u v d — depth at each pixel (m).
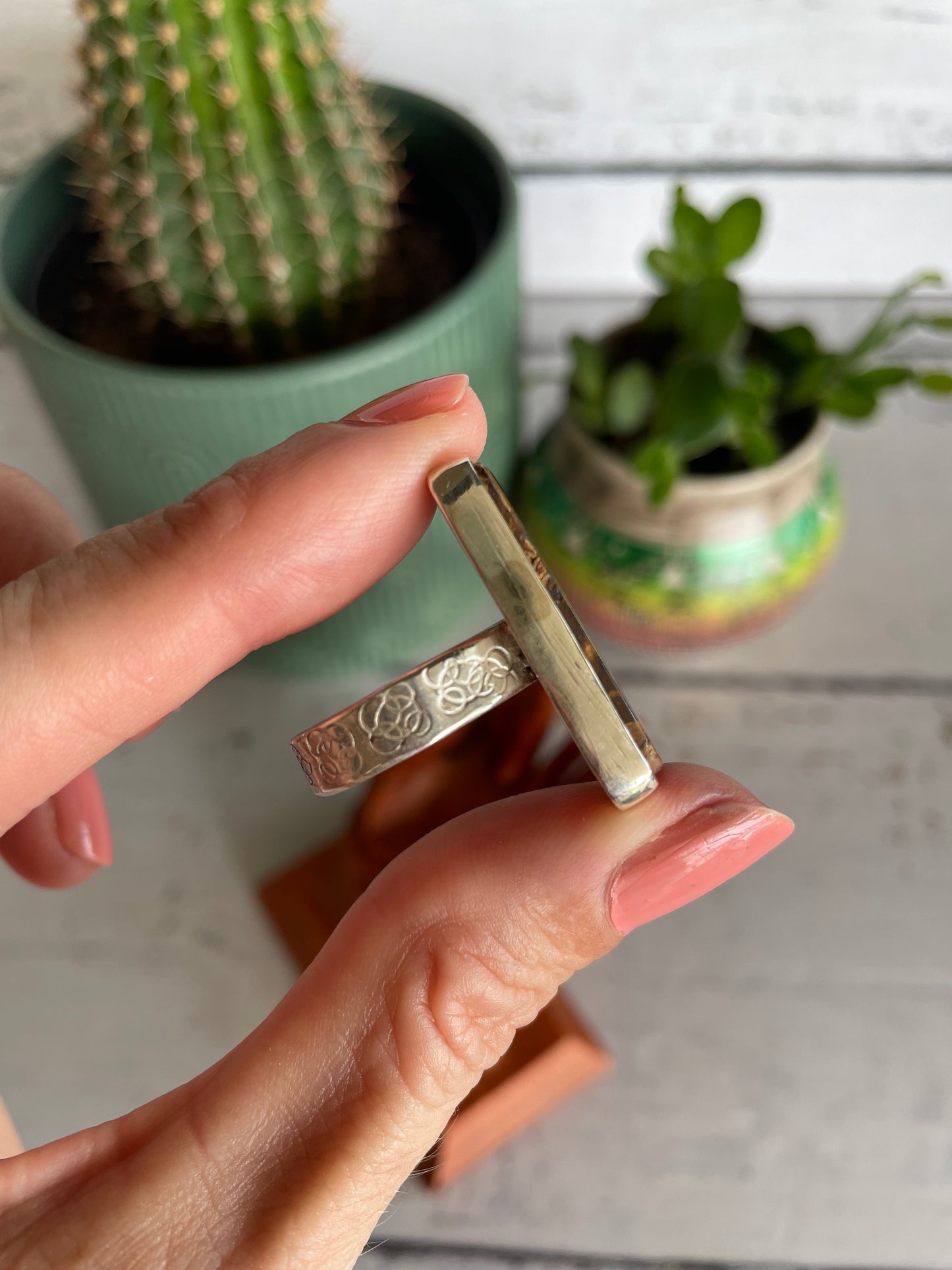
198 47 0.11
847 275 0.19
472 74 0.16
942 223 0.18
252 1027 0.14
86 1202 0.08
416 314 0.14
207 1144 0.08
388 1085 0.08
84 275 0.14
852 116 0.17
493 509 0.09
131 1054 0.14
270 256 0.12
